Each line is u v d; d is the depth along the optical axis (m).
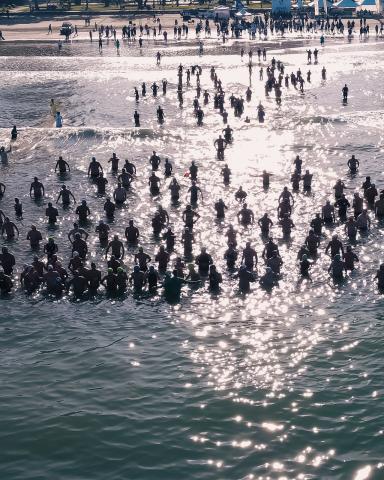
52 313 29.34
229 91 76.69
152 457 20.02
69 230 38.53
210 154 53.16
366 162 49.44
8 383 23.98
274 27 125.81
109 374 24.45
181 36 120.38
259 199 42.91
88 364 25.16
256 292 30.78
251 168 49.38
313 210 40.72
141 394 23.17
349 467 19.39
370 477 18.98
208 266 32.50
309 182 44.19
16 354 26.02
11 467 19.75
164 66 92.25
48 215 39.47
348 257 32.56
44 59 100.44
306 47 106.44
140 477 19.22
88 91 78.19
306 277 32.12
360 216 37.22
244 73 86.31
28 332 27.75
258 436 20.84
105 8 158.62
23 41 118.12
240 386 23.50
